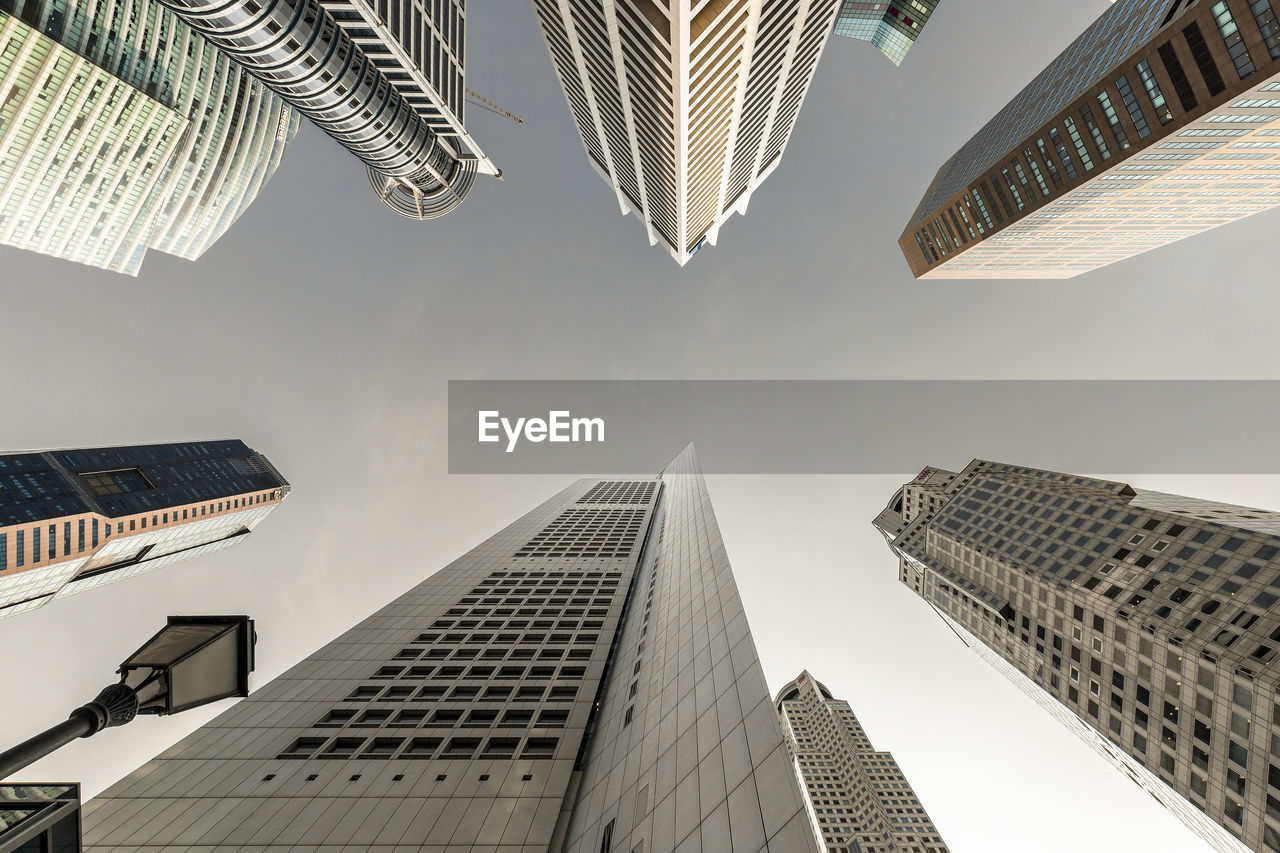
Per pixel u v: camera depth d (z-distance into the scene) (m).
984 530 98.44
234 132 138.38
